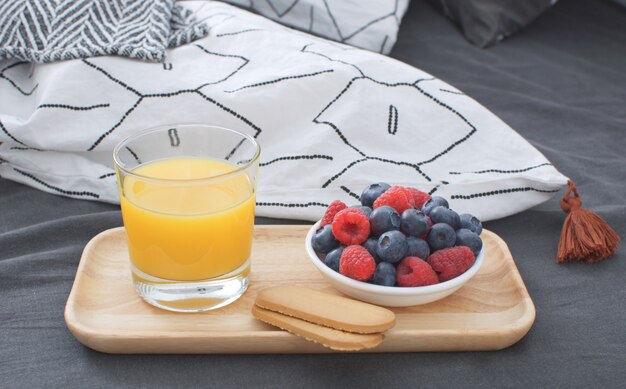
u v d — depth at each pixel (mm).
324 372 598
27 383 585
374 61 853
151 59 826
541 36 1172
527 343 625
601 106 971
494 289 664
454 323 627
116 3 859
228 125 800
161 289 627
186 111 797
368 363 605
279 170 776
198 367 599
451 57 1065
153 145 658
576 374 601
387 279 618
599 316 652
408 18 1198
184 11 927
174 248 612
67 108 787
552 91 1001
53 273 682
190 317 626
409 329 614
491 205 764
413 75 853
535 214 778
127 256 692
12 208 764
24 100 839
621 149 883
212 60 850
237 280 639
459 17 1155
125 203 614
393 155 799
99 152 801
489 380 595
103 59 818
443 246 634
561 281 690
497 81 1012
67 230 725
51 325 632
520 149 808
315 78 814
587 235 708
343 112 804
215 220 610
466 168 796
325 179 767
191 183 608
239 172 618
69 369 596
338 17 1004
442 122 824
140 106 796
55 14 839
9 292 663
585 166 847
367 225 628
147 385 586
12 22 837
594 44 1148
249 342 601
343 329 587
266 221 756
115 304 638
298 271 680
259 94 801
